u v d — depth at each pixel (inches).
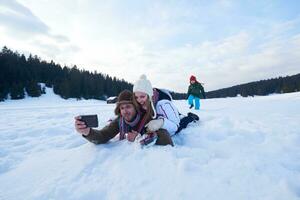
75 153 59.5
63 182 45.1
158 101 71.8
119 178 45.5
